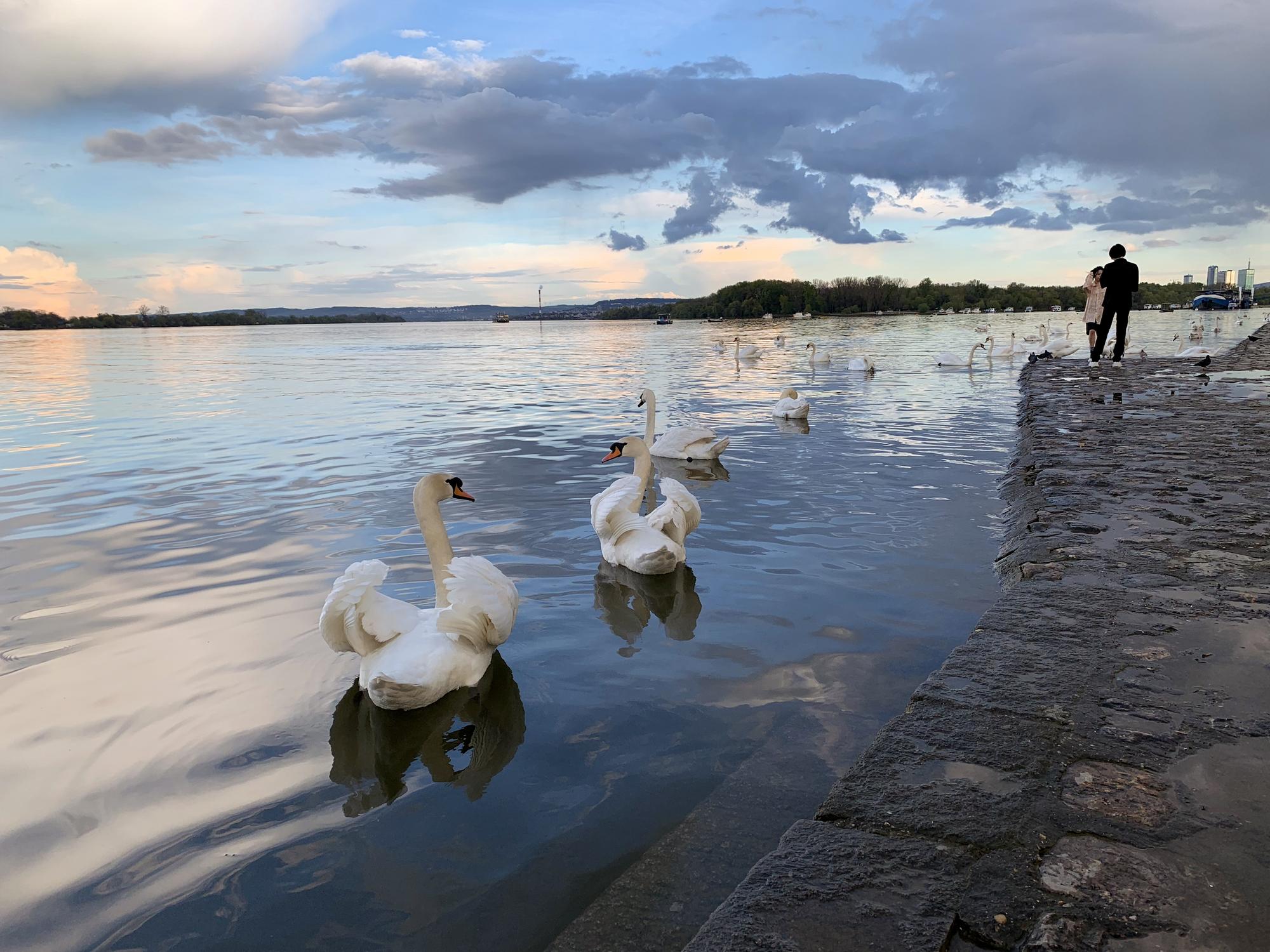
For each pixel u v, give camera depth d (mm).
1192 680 3920
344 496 10062
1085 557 5930
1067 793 3049
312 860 3346
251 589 6773
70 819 3680
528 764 4031
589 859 3240
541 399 21359
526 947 2785
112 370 34188
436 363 37250
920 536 7816
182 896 3152
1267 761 3199
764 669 5016
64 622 6121
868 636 5469
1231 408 13969
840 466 11398
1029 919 2418
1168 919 2385
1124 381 19422
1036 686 3916
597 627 5855
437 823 3568
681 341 55969
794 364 32312
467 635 4879
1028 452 10672
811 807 3502
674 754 4043
